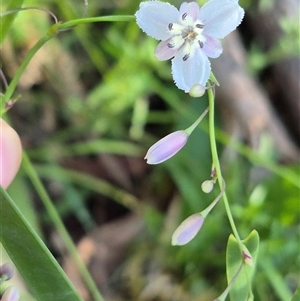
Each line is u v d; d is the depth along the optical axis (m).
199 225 0.06
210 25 0.06
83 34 0.15
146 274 0.14
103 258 0.14
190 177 0.14
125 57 0.15
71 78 0.16
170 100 0.14
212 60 0.15
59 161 0.15
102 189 0.15
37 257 0.06
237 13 0.06
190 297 0.14
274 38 0.16
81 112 0.15
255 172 0.15
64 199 0.14
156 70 0.15
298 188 0.13
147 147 0.15
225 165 0.14
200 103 0.15
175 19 0.06
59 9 0.15
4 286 0.09
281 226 0.14
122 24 0.15
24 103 0.15
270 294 0.13
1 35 0.08
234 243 0.06
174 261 0.14
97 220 0.15
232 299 0.07
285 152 0.15
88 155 0.15
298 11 0.15
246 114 0.15
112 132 0.15
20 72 0.07
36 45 0.07
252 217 0.14
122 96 0.15
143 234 0.15
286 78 0.16
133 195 0.15
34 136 0.15
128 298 0.14
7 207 0.05
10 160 0.09
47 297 0.06
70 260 0.14
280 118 0.16
